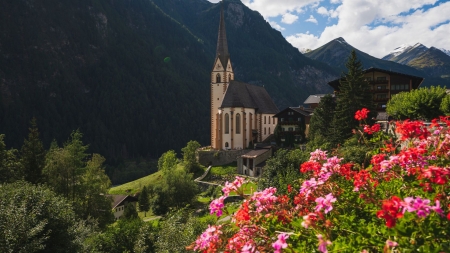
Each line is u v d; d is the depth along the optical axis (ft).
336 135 130.72
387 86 193.26
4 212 63.05
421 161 20.21
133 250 92.53
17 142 544.21
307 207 20.49
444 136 21.85
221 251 19.90
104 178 162.40
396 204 13.52
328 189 21.53
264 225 20.38
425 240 14.34
